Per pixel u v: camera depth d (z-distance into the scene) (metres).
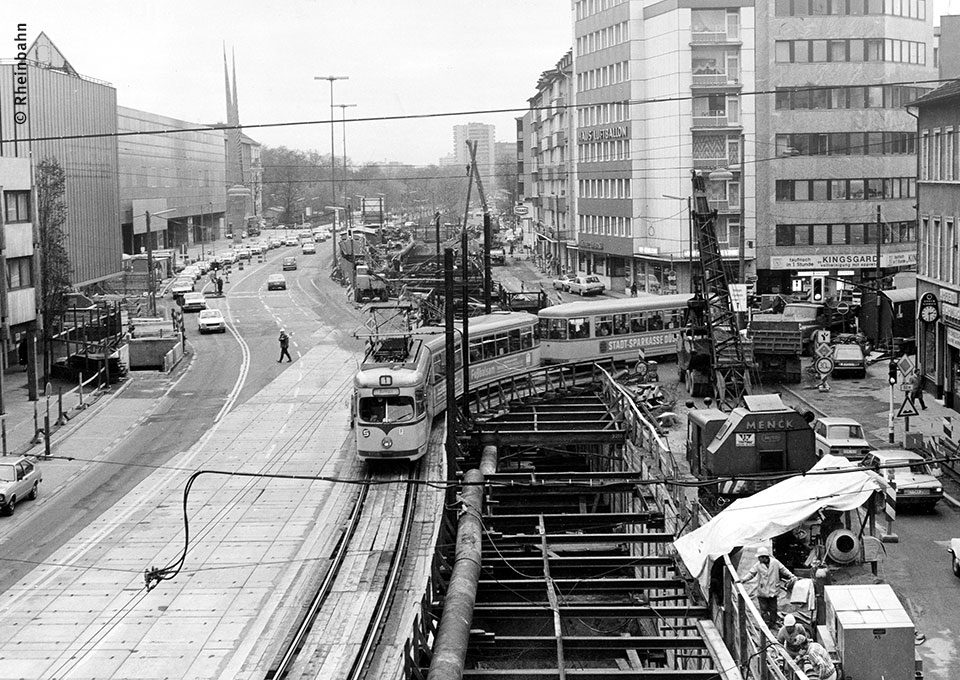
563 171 133.75
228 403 55.66
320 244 189.12
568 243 127.00
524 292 84.25
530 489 35.00
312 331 83.50
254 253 162.50
